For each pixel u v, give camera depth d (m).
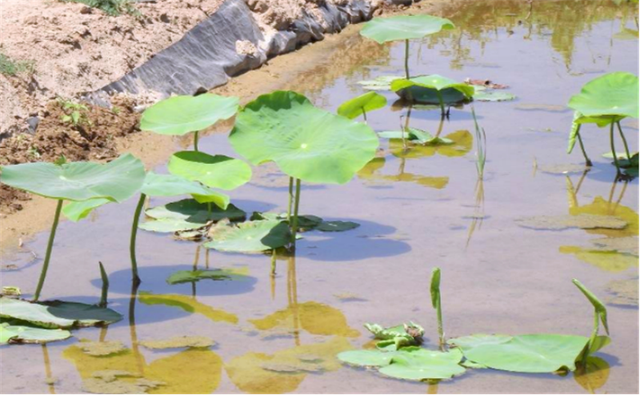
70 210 6.34
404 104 10.56
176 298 6.04
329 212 7.50
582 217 7.42
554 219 7.38
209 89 10.59
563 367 5.16
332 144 6.59
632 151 9.01
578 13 15.67
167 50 10.52
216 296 6.07
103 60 9.80
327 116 6.80
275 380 5.06
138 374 5.12
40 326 5.56
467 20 15.03
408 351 5.32
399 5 15.64
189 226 7.11
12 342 5.43
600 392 4.98
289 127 6.76
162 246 6.83
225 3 11.79
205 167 7.18
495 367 5.15
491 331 5.62
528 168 8.55
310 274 6.41
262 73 11.41
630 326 5.72
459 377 5.09
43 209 7.39
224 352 5.37
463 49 13.05
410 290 6.16
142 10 10.96
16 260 6.51
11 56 9.05
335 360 5.28
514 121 9.91
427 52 12.84
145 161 8.45
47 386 4.98
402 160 8.73
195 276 6.35
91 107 9.14
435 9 15.81
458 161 8.73
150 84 10.00
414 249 6.81
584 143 9.25
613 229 7.21
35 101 8.73
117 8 10.70
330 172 6.41
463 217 7.41
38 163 5.80
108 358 5.28
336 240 6.96
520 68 12.01
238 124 6.69
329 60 12.27
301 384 5.02
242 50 11.45
